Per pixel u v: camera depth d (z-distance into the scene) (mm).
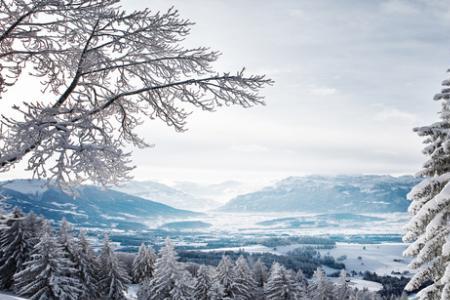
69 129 7281
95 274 45469
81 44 8820
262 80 8438
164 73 8789
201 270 47812
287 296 51469
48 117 7273
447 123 9789
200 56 8586
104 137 7867
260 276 65812
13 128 7039
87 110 8070
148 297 47281
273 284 52344
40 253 35719
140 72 8820
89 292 42656
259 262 67750
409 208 10320
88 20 8070
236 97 8688
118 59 8484
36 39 8891
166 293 43688
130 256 76500
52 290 34500
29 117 7207
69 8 7785
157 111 9234
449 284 8898
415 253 10000
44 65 9242
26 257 41094
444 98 10031
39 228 44000
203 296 46188
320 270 59188
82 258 43094
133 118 9477
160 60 8555
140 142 9734
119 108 9312
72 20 8133
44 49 9172
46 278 35188
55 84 9648
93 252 47281
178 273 44250
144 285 48688
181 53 8602
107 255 46938
